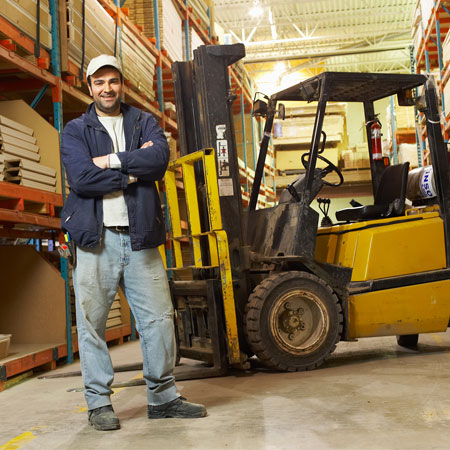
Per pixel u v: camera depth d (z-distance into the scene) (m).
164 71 8.88
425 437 2.64
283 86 22.44
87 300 3.12
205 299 4.74
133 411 3.52
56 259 6.79
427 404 3.27
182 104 5.14
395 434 2.71
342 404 3.37
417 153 11.57
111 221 3.11
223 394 3.87
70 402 3.92
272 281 4.66
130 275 3.18
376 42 20.86
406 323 5.02
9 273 5.79
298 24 19.48
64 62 5.56
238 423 3.07
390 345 5.83
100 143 3.17
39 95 5.56
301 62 21.89
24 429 3.25
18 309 5.75
